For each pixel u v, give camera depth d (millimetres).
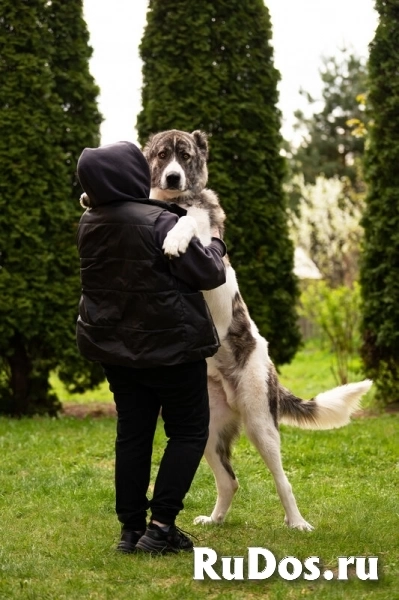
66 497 5543
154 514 4004
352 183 31578
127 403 4059
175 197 5082
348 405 5039
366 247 10055
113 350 3910
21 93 9578
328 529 4637
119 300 3893
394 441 7621
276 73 10258
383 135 9938
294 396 5070
